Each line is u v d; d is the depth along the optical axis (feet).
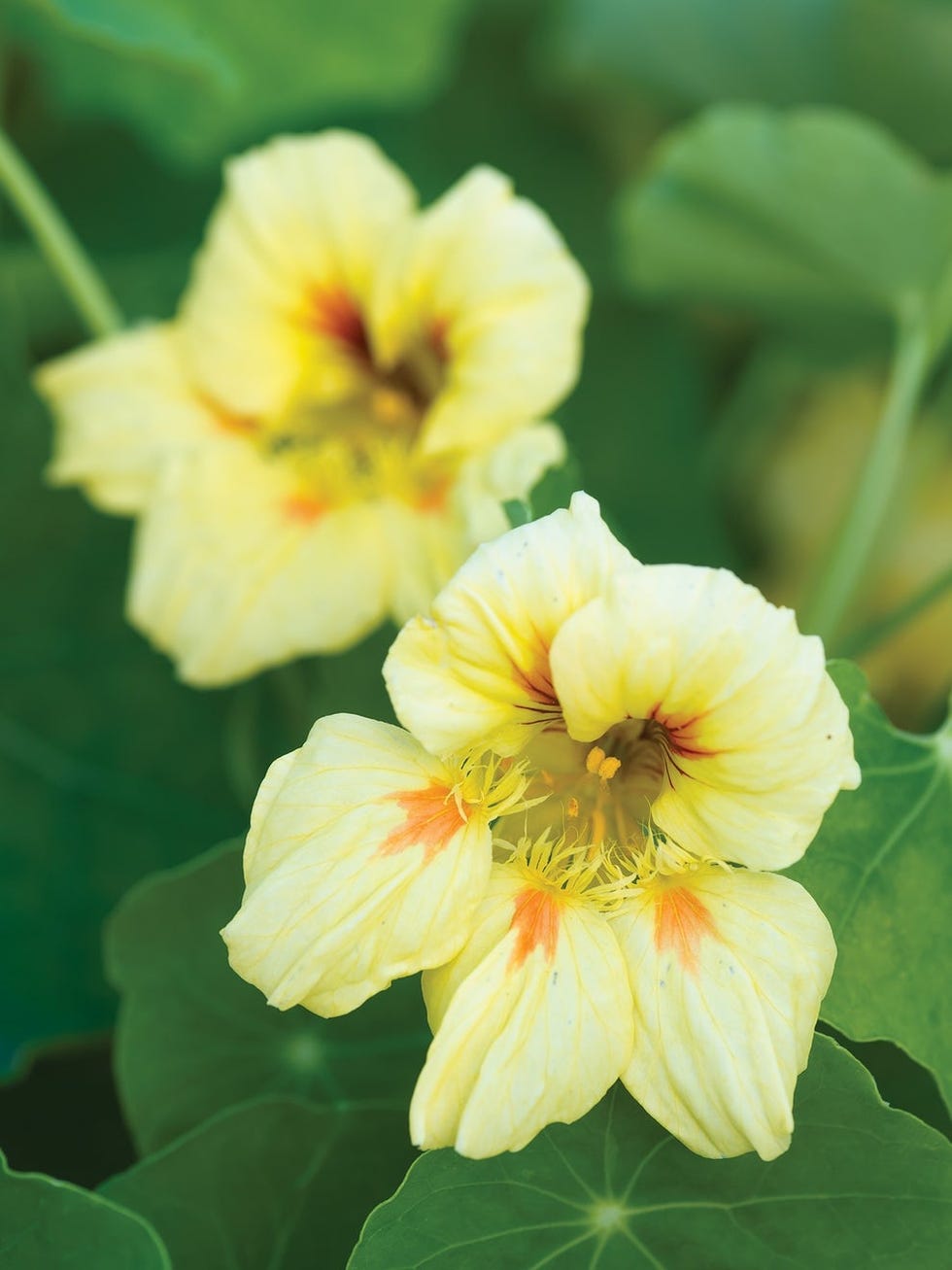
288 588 1.05
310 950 0.87
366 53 1.26
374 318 1.07
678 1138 0.89
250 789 1.13
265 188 1.08
